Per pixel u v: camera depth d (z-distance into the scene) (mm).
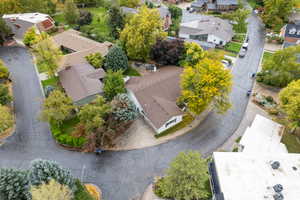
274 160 29547
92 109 33562
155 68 54562
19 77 51000
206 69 38000
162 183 29094
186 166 25484
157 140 37594
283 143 37656
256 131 36375
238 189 26016
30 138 37281
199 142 37594
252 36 73000
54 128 37719
